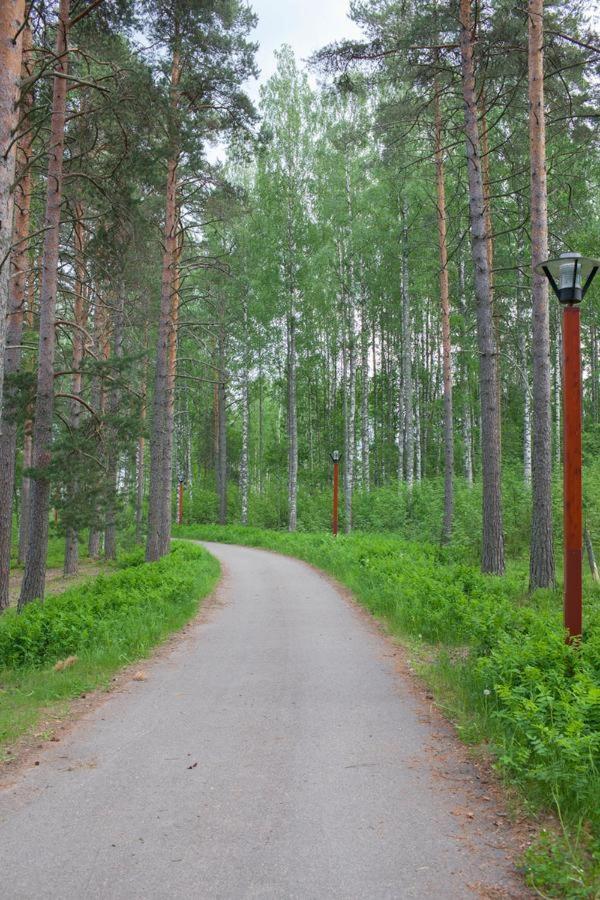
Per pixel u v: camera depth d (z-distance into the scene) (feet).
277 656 28.14
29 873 10.96
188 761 16.21
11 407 41.86
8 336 48.01
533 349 38.99
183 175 63.10
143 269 67.92
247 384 129.49
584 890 9.87
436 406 130.41
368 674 24.81
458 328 88.38
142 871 10.98
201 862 11.25
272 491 152.05
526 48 41.01
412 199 83.05
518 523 63.93
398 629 32.14
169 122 47.29
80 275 64.49
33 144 49.44
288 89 110.32
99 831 12.50
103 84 45.14
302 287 108.17
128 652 28.94
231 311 119.75
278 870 10.95
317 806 13.48
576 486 19.89
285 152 109.29
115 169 44.75
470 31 42.93
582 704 14.39
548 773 13.06
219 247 109.91
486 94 47.06
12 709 21.43
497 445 42.86
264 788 14.46
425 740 17.51
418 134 64.64
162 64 51.62
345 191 99.91
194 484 195.83
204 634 33.58
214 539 125.49
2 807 13.73
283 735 18.07
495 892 10.25
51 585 66.95
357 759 16.15
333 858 11.34
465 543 61.62
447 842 11.88
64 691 23.20
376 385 145.38
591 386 119.55
